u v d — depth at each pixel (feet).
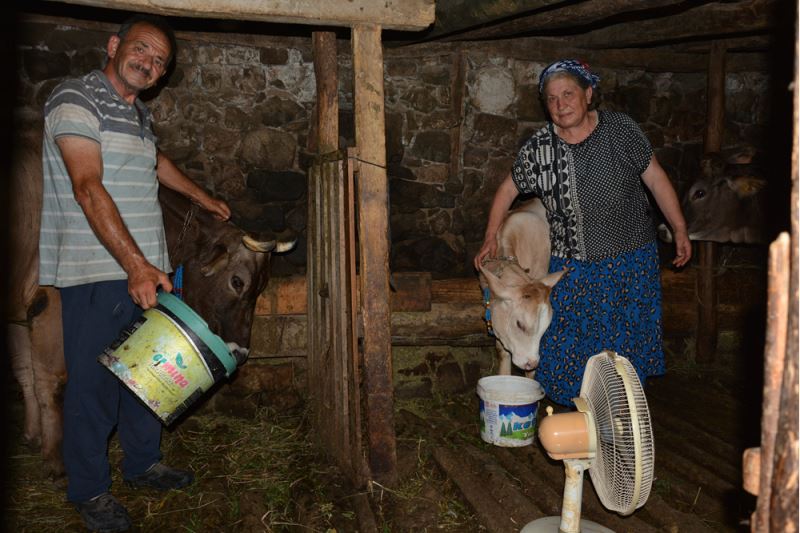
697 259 16.29
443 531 8.80
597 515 9.06
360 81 9.25
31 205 9.47
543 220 13.23
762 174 14.83
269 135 14.12
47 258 8.71
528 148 10.74
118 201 8.58
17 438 11.46
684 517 8.97
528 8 9.93
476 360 14.66
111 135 8.41
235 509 9.44
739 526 8.86
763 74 16.57
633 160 10.17
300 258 14.35
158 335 8.23
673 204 10.61
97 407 8.75
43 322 9.45
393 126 14.79
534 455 11.04
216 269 10.72
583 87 9.89
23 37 12.60
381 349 9.69
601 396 7.54
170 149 13.66
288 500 9.71
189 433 12.14
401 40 12.82
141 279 7.86
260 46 13.91
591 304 10.50
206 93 13.79
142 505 9.55
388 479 9.93
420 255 15.05
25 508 9.25
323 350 11.34
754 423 12.63
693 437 11.97
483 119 15.26
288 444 11.80
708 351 15.72
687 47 15.35
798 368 3.57
